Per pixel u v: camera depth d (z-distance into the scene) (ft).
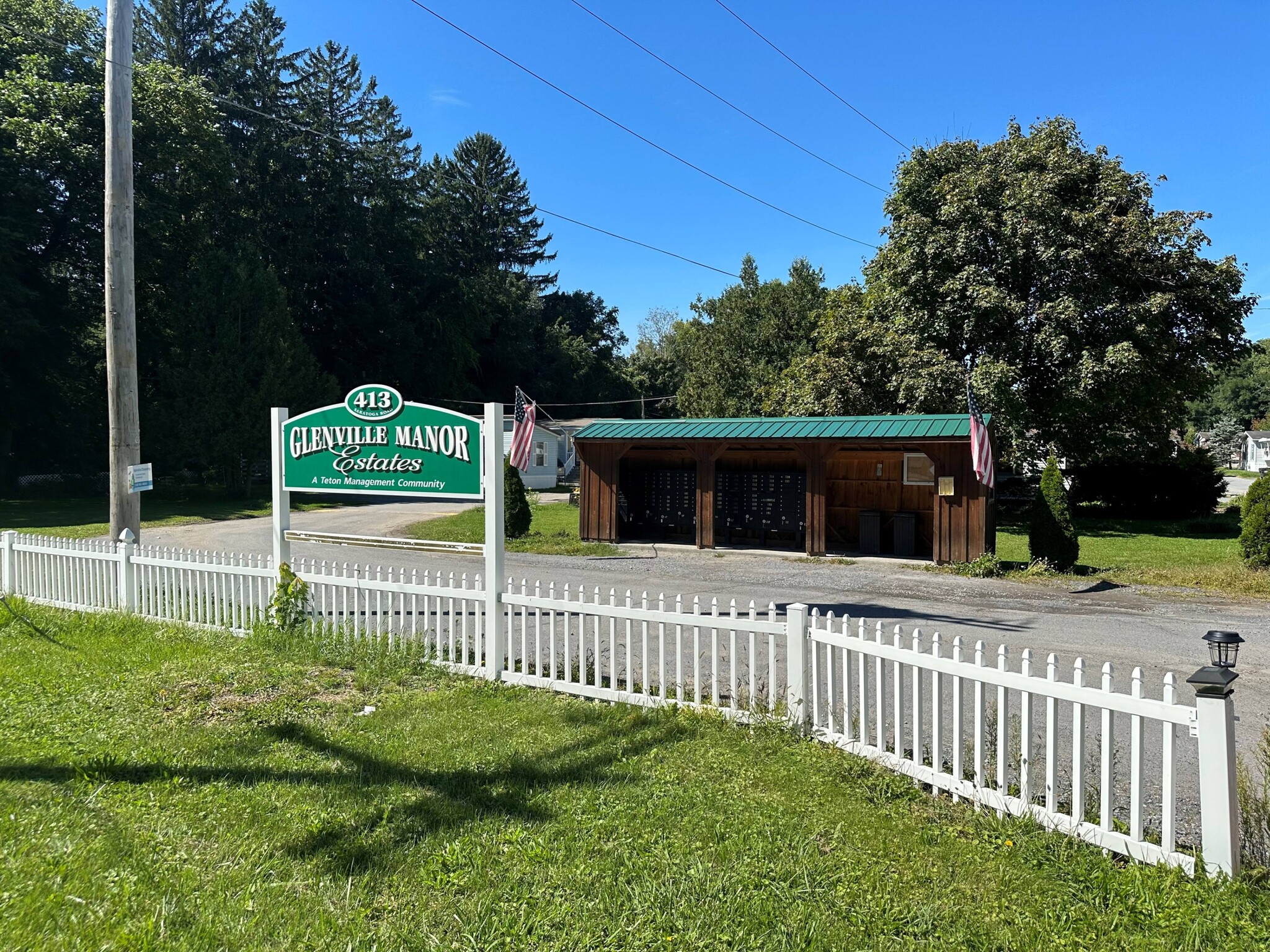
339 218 163.53
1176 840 12.60
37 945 9.31
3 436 109.29
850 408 88.84
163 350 119.34
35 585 32.86
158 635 25.84
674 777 14.69
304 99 164.25
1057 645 28.73
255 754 15.78
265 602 26.45
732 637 17.99
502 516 21.68
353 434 24.91
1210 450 102.83
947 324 78.79
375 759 15.53
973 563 48.11
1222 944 9.53
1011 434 75.46
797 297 142.20
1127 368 70.33
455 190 224.12
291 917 10.14
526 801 13.62
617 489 63.00
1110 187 76.38
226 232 141.49
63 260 110.01
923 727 18.79
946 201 79.71
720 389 143.84
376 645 23.12
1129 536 74.84
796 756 15.71
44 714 18.04
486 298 204.23
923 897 10.74
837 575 46.96
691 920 10.12
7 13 97.25
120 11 32.32
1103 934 9.92
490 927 10.01
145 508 98.37
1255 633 30.81
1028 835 12.35
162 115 110.01
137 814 13.02
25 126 92.43
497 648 21.56
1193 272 76.79
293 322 131.85
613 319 277.03
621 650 26.91
